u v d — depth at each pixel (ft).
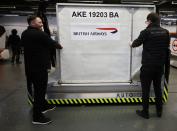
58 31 10.52
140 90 11.26
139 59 11.04
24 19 55.21
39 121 9.25
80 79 11.02
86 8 10.43
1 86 16.28
